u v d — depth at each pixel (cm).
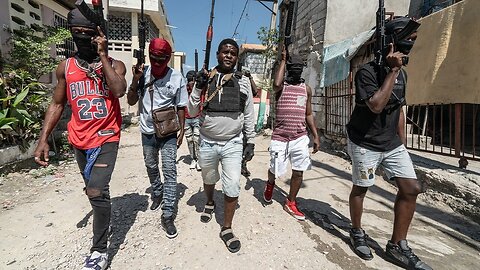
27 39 592
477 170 409
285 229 292
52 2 751
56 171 450
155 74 288
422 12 828
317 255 250
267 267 230
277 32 1049
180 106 303
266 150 743
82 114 209
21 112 448
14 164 431
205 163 269
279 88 312
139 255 238
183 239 264
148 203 340
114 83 204
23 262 225
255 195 383
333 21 694
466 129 691
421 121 682
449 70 405
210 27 254
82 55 212
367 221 321
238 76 258
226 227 265
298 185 320
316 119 757
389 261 246
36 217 295
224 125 248
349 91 606
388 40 221
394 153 235
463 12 386
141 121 301
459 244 279
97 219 210
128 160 545
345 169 538
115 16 1096
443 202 368
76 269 219
